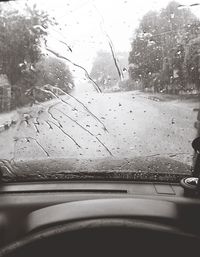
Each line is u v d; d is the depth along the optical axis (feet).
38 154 11.44
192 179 5.89
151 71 12.89
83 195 5.83
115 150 12.34
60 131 13.76
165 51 12.54
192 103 12.85
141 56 12.79
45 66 12.32
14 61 11.32
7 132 12.94
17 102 12.98
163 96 13.60
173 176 6.50
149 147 12.39
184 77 12.58
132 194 5.77
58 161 7.75
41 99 13.20
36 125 13.51
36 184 6.46
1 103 12.73
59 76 12.94
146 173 6.63
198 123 10.91
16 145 12.03
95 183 6.42
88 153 11.88
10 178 6.65
